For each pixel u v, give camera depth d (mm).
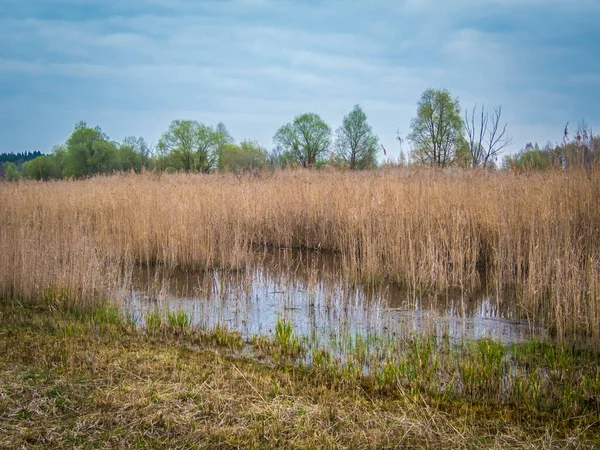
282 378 5730
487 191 12289
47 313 8180
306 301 9180
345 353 6539
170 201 13781
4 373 5570
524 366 6121
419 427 4617
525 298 8352
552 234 9719
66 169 51906
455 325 7832
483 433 4598
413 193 12664
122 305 8516
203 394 5176
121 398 5039
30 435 4355
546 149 15203
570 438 4457
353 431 4543
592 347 6715
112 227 12711
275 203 14641
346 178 16500
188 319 8133
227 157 50188
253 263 12234
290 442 4344
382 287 10062
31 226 12703
